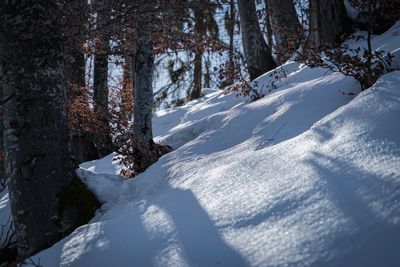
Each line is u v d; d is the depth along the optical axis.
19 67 4.02
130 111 9.26
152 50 6.53
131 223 3.12
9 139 4.12
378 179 2.14
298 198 2.33
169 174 4.32
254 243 2.12
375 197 2.01
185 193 3.25
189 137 6.92
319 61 4.64
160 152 6.61
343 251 1.78
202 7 5.20
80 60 9.04
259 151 3.47
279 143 3.62
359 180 2.21
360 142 2.61
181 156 4.81
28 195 4.06
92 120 7.49
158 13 4.55
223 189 2.96
